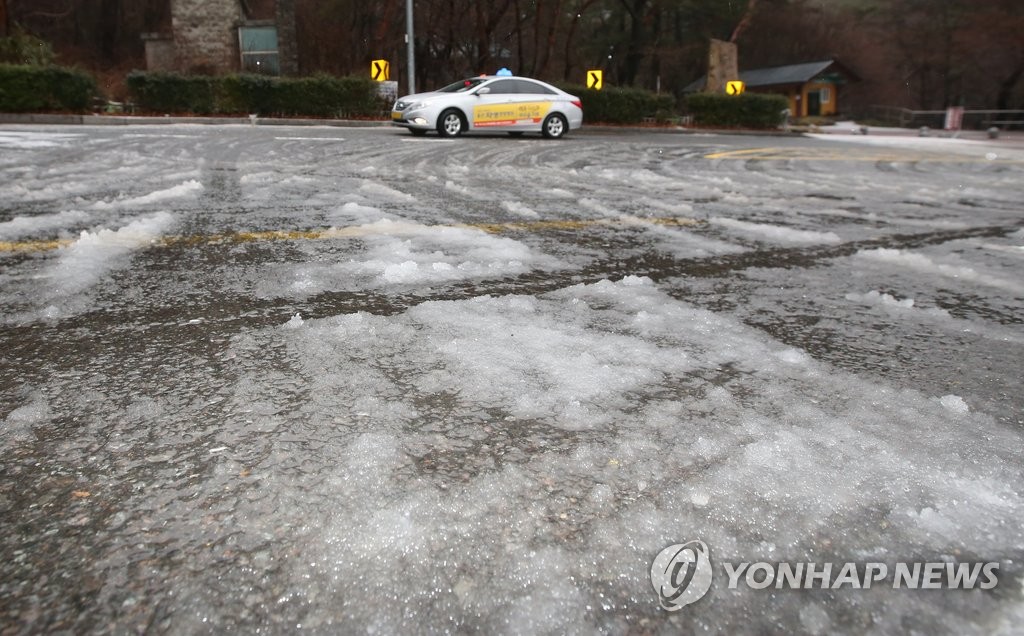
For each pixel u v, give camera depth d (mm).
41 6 31266
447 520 1354
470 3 24922
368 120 17688
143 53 31516
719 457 1614
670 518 1377
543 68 25219
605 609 1137
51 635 1062
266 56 21719
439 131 14133
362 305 2746
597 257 3832
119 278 3053
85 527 1318
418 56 29438
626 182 7711
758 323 2715
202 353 2197
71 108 15320
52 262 3264
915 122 39312
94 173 6602
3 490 1432
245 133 12969
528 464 1567
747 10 32469
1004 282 3568
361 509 1382
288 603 1136
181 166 7387
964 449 1685
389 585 1178
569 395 1931
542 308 2775
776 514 1396
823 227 5164
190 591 1158
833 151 14594
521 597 1156
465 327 2482
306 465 1541
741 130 23516
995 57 38531
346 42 25156
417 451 1610
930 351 2449
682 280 3387
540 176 7984
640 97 22062
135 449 1603
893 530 1354
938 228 5242
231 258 3469
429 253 3693
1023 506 1451
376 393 1915
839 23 49656
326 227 4340
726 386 2045
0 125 13477
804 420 1823
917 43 42344
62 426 1706
